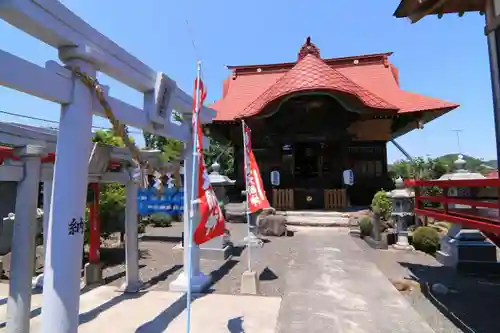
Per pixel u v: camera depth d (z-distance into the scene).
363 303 5.03
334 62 21.41
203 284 5.81
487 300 5.16
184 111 5.85
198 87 4.02
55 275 3.22
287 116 16.91
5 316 4.71
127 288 5.75
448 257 7.20
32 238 3.96
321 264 7.44
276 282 6.19
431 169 18.59
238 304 5.02
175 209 8.19
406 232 8.99
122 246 9.78
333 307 4.87
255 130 18.25
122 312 4.75
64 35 3.06
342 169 16.72
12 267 3.87
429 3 6.07
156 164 5.87
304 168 20.64
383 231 9.41
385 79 19.77
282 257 8.23
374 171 18.86
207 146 7.16
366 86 19.48
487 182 3.82
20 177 3.91
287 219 13.59
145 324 4.32
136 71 4.22
